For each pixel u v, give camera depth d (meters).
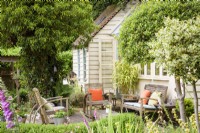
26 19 12.97
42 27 13.43
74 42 15.41
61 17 13.45
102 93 13.45
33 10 13.22
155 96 10.14
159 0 7.81
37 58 14.16
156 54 5.11
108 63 15.16
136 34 7.89
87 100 11.95
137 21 7.94
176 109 9.14
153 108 9.62
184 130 4.53
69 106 11.80
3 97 3.60
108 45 15.16
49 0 13.39
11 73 14.22
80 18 13.98
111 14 16.27
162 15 7.55
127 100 11.43
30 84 14.21
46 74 14.10
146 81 12.74
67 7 13.52
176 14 7.41
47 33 13.19
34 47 13.38
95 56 15.28
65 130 5.75
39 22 13.12
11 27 13.26
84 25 13.92
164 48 4.92
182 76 4.79
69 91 13.91
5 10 13.20
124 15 15.05
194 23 5.26
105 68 15.15
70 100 13.48
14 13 12.93
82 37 14.97
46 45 13.40
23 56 14.22
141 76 13.07
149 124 4.42
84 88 16.02
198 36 4.84
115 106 11.71
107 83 15.17
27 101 13.74
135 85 13.52
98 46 15.21
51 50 13.95
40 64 14.16
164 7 7.60
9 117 3.65
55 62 14.27
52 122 8.72
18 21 13.16
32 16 13.16
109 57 15.18
